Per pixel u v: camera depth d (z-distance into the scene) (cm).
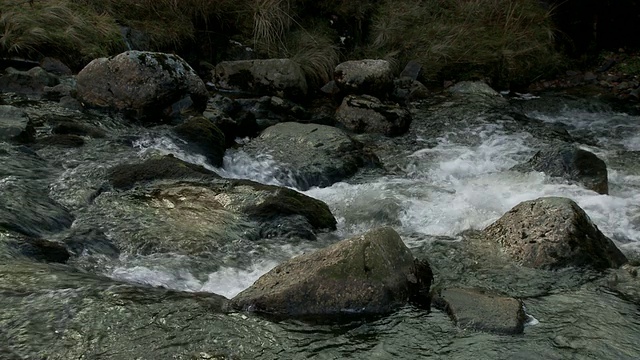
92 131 775
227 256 558
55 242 538
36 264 491
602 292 516
